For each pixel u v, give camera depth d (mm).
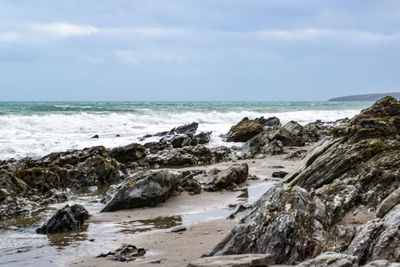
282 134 30250
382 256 7047
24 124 35469
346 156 12359
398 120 13273
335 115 59281
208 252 8359
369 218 9594
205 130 39594
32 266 8469
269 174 19781
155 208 13633
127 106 79562
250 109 66812
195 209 13445
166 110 55250
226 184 16453
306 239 7734
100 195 16500
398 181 10930
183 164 23812
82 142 29734
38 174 16469
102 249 9523
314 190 11461
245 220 9195
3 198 14195
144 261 8539
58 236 10703
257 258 7113
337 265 6316
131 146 23656
